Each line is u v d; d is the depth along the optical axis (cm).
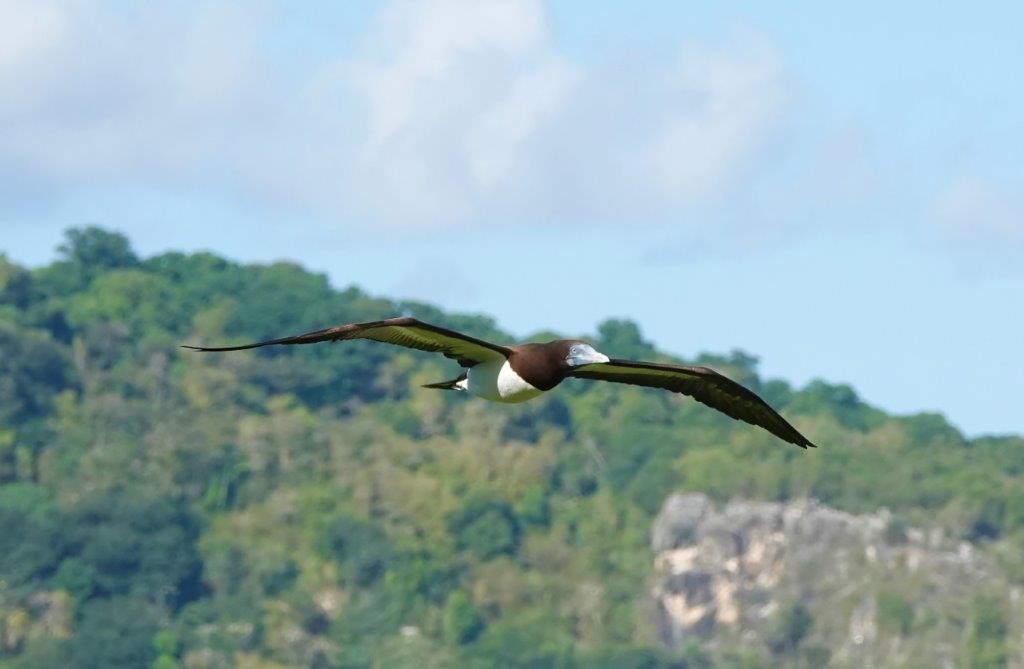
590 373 1530
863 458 9538
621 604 8688
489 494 9650
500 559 9150
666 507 9069
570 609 8662
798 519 8812
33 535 8656
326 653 8469
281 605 8700
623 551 9156
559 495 9925
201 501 9700
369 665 8369
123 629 8238
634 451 10019
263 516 9469
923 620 8088
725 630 8450
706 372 1499
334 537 9181
